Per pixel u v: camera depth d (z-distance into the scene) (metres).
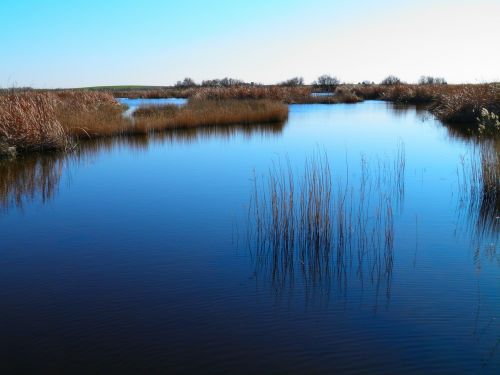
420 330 4.10
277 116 22.11
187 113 20.91
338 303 4.64
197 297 4.80
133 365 3.68
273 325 4.23
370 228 6.77
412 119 22.66
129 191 9.21
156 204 8.24
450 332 4.06
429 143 14.52
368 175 10.05
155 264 5.65
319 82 58.06
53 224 7.22
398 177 9.55
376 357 3.73
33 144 13.65
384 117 24.06
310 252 5.95
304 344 3.92
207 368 3.63
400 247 6.06
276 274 5.35
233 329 4.18
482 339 3.94
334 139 15.89
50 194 9.08
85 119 17.25
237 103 25.84
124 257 5.88
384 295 4.79
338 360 3.70
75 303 4.70
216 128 19.83
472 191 8.42
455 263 5.55
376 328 4.15
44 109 14.91
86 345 3.95
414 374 3.51
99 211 7.88
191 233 6.71
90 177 10.58
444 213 7.45
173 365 3.67
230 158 12.70
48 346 3.95
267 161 12.09
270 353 3.81
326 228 6.17
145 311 4.52
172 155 13.41
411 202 8.04
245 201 8.30
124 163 12.27
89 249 6.16
